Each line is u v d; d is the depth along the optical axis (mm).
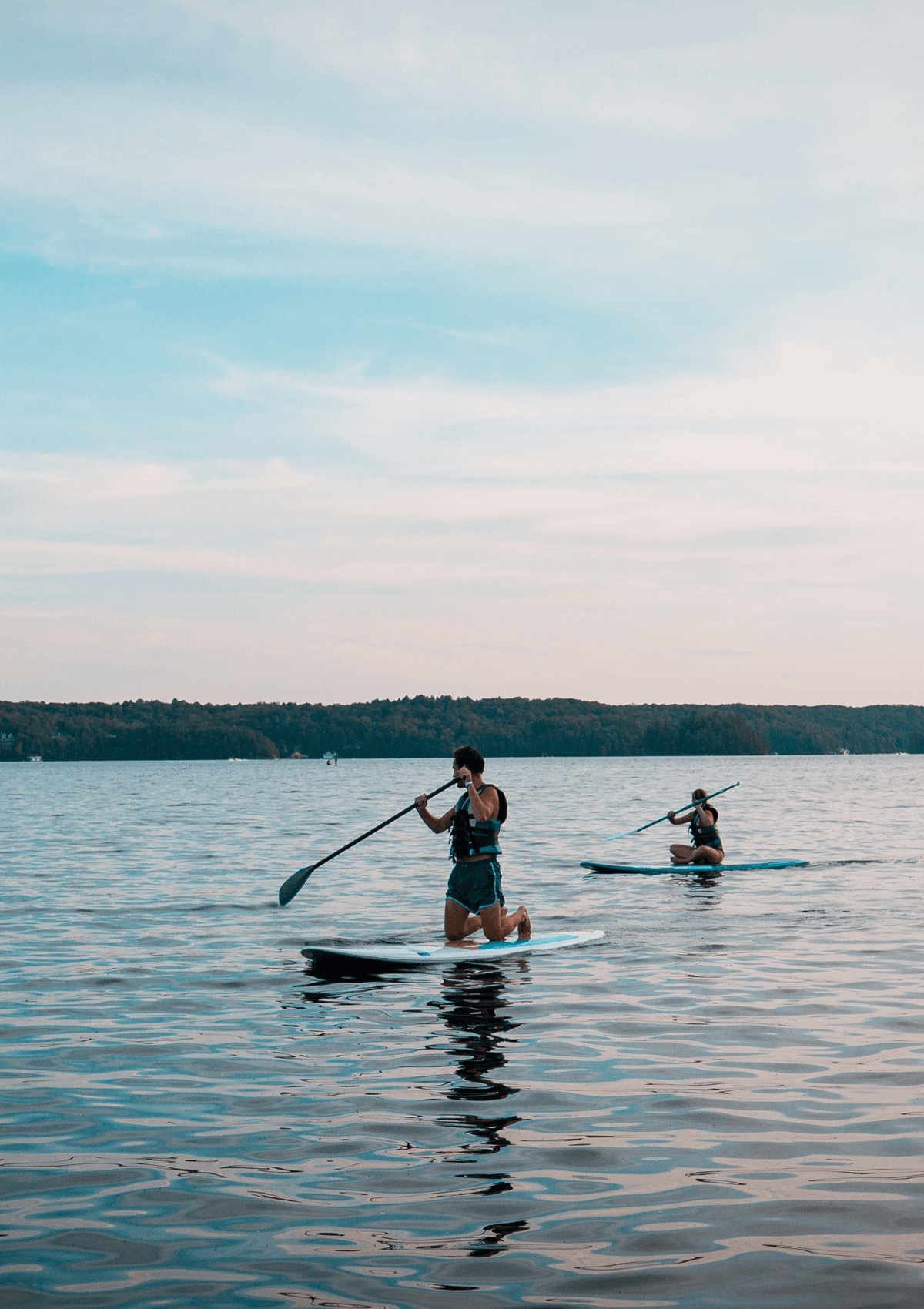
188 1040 5996
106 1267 3289
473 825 9047
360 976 7812
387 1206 3738
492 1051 5758
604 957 8500
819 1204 3734
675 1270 3260
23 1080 5238
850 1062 5473
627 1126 4551
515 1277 3229
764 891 12555
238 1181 3959
